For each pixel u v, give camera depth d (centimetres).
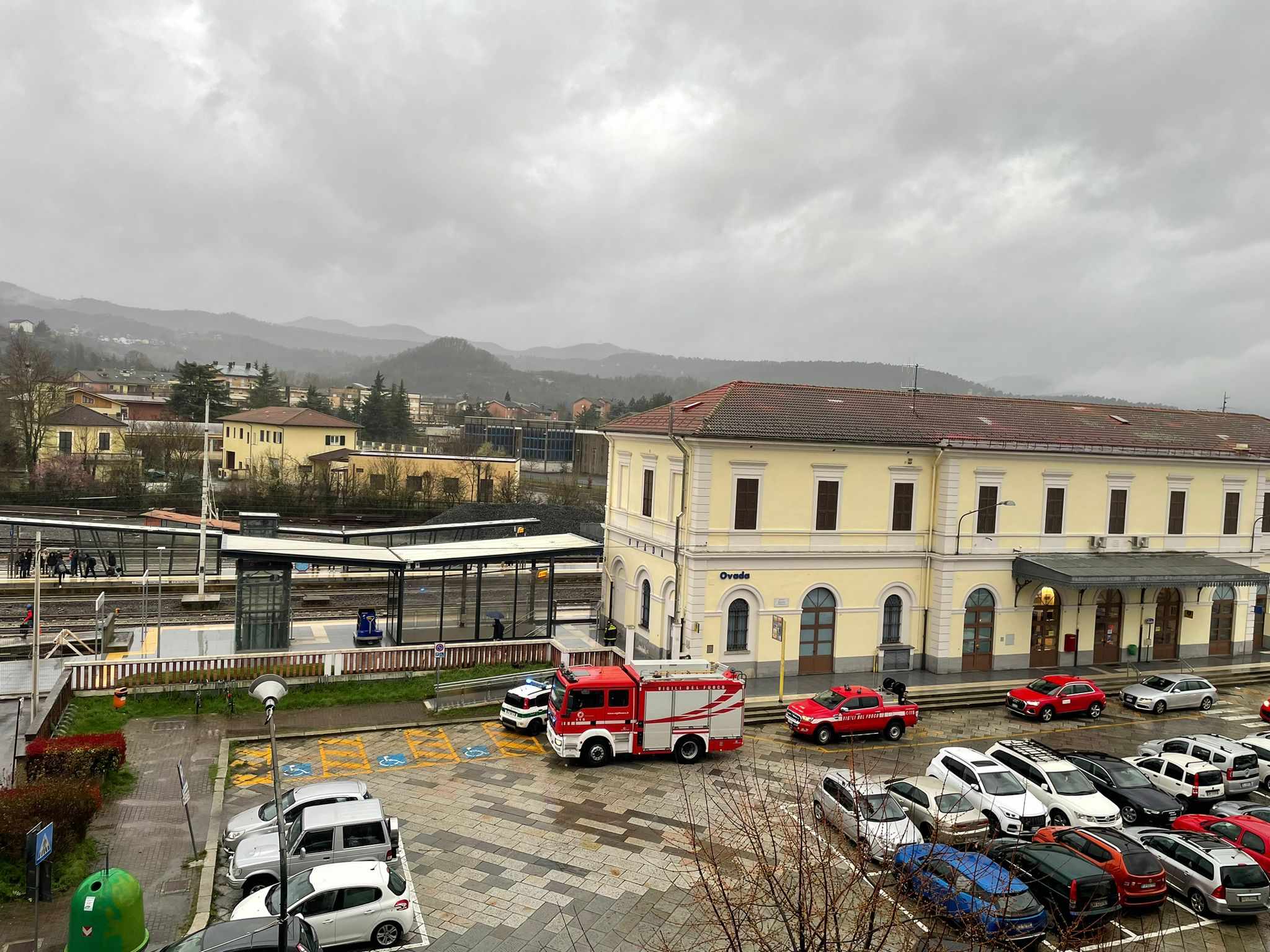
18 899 1889
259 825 2159
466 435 16375
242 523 5409
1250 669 4391
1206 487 4562
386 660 3706
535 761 2903
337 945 1762
